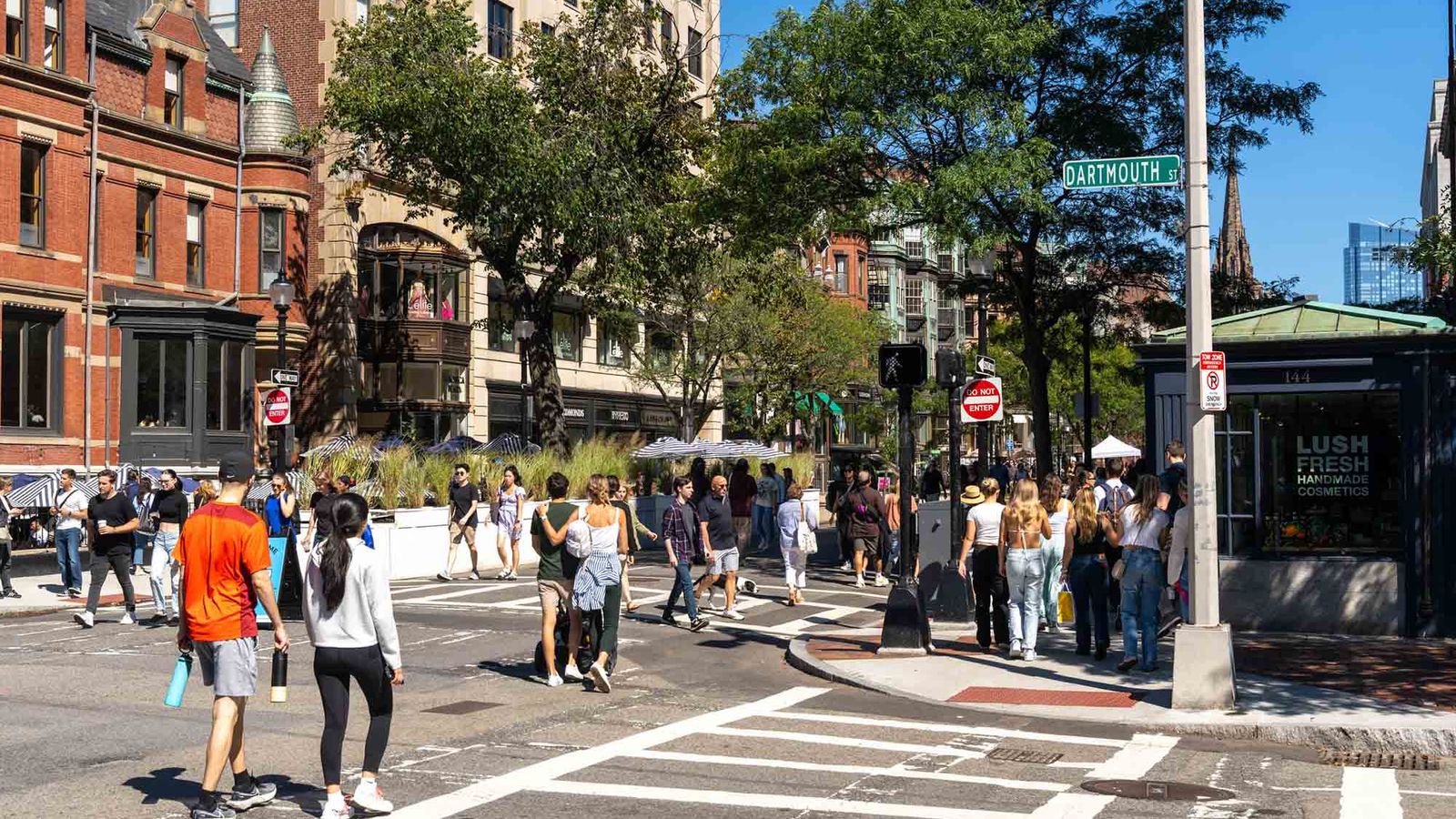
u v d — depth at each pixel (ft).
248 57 143.54
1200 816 27.22
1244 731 37.24
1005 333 121.80
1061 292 103.86
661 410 192.03
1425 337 53.06
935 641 55.36
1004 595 52.95
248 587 26.76
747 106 94.94
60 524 72.79
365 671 26.40
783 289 152.25
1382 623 54.19
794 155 89.45
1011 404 216.33
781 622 63.87
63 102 104.32
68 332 105.09
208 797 25.99
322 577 26.25
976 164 81.87
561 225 111.24
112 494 62.08
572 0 175.73
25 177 102.06
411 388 143.64
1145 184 41.86
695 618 60.49
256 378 130.31
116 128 110.42
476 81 108.78
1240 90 92.02
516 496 89.92
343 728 26.43
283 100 129.70
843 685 46.09
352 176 136.87
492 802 28.04
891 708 41.37
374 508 94.32
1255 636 54.49
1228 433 56.24
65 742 34.06
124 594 63.21
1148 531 46.88
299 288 127.85
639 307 151.64
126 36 113.50
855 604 71.72
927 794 29.07
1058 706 40.88
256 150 125.59
